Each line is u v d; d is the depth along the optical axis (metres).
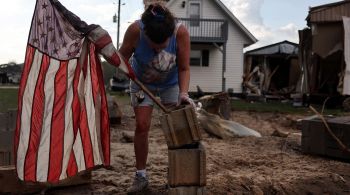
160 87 4.59
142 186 4.56
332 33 19.05
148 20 4.14
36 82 4.05
